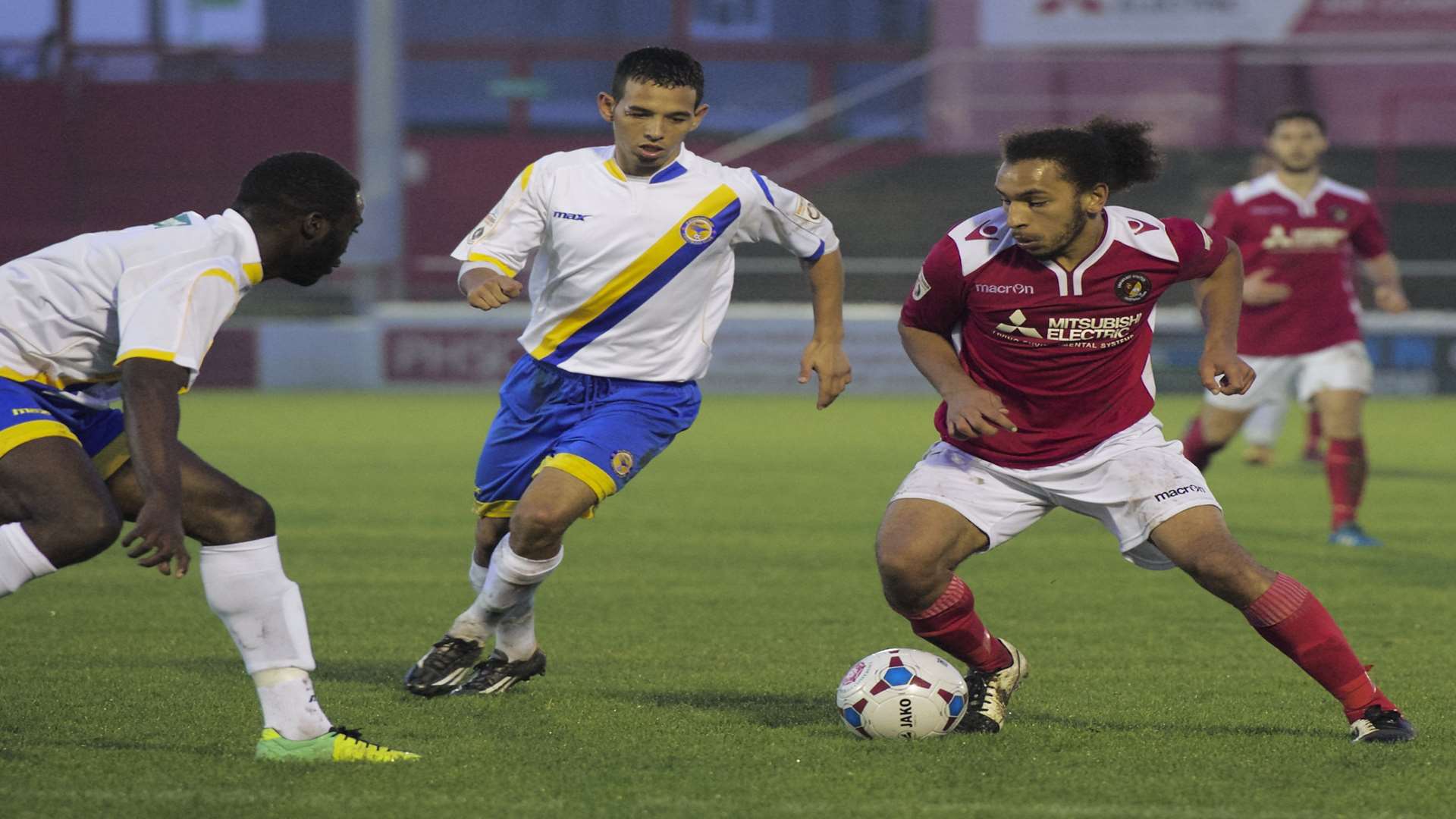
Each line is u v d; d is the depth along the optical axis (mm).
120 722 14117
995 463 14172
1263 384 28750
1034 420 14086
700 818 11242
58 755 12844
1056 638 19312
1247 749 13453
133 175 88125
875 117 95375
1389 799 11891
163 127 87812
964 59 90312
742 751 13305
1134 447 13953
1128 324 13805
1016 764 12898
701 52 96688
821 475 39188
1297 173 28875
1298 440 51406
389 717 14641
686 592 22797
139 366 11336
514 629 15820
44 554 12023
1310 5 87438
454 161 93500
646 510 32469
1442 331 66438
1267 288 27578
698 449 46000
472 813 11336
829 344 16438
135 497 13117
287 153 12617
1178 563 13609
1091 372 13875
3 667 16812
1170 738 13883
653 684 16375
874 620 20562
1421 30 86562
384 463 41125
